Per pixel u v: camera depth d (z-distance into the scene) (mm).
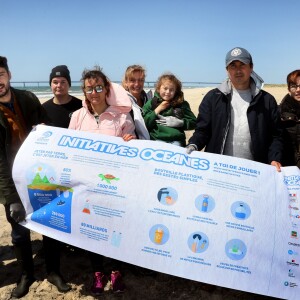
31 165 3354
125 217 3168
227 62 3467
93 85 3422
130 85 4605
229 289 3689
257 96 3492
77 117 3715
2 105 3266
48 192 3340
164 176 3242
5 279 3855
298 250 3072
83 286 3709
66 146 3410
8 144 3330
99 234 3205
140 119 3910
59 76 4344
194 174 3248
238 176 3258
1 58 3133
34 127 3527
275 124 3594
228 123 3572
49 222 3324
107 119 3588
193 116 4230
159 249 3107
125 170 3281
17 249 3549
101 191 3236
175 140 4043
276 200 3184
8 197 3295
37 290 3633
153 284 3760
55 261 3676
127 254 3141
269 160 3584
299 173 3318
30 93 3527
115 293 3570
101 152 3377
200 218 3111
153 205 3158
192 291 3666
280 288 3027
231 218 3105
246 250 3057
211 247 3068
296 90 3834
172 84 4051
